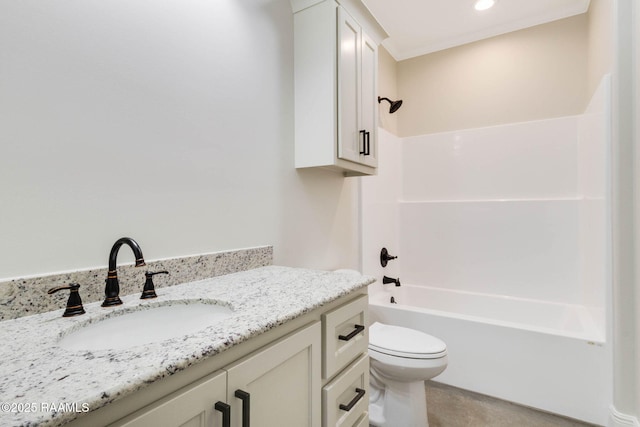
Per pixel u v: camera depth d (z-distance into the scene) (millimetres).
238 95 1332
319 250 1840
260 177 1436
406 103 3088
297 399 773
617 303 1520
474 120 2762
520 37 2580
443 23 2557
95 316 738
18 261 734
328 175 1934
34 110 761
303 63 1600
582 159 2246
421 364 1426
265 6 1473
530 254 2479
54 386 421
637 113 1434
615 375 1521
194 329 864
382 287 2658
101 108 889
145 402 469
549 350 1714
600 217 1745
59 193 804
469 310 2643
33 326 667
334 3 1516
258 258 1384
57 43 802
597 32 2006
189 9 1142
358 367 1041
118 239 894
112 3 919
